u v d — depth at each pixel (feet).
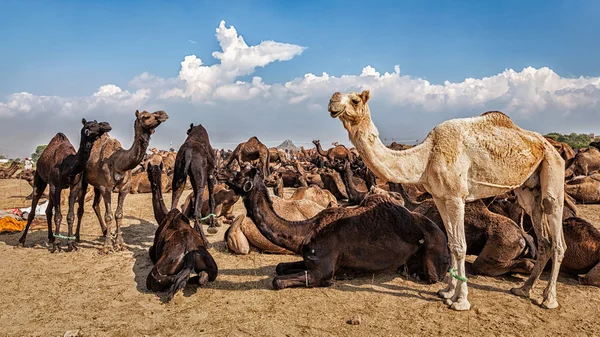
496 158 17.80
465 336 15.69
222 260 25.76
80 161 25.86
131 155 26.12
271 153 93.30
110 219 27.71
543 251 19.30
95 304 18.81
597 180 45.01
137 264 24.95
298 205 29.19
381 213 21.83
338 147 86.94
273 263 25.14
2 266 24.39
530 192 19.93
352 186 34.53
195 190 28.94
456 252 17.94
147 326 16.61
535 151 18.43
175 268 19.99
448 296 19.26
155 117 25.72
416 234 21.63
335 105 16.69
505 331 16.11
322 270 20.56
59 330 16.25
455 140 17.90
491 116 18.89
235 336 15.71
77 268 24.09
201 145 30.40
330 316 17.49
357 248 21.09
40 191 29.99
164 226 22.72
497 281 21.71
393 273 23.17
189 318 17.35
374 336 15.71
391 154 17.71
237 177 20.24
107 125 25.67
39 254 27.02
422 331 16.10
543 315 17.61
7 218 34.22
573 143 158.92
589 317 17.39
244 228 27.37
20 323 16.87
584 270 21.63
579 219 22.34
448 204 18.07
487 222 22.53
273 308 18.31
